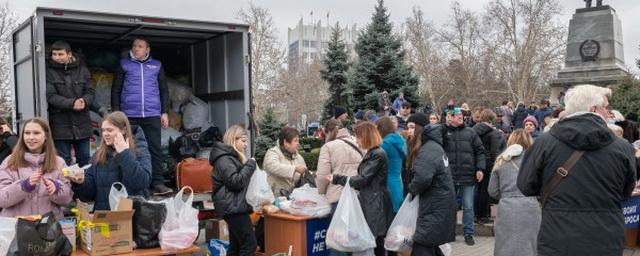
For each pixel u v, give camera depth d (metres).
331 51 24.14
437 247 5.59
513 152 5.52
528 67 47.44
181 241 4.71
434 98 50.91
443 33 54.41
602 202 3.70
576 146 3.76
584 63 24.27
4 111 29.02
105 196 4.87
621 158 3.74
